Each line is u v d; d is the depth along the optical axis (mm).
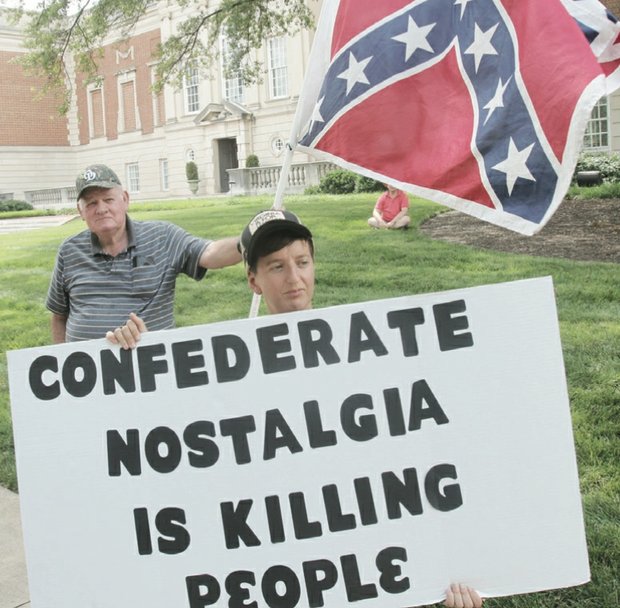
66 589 2316
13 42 41656
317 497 2322
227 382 2383
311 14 19094
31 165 42781
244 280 9125
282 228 2398
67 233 17031
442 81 2955
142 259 3318
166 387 2389
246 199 24078
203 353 2395
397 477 2314
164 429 2377
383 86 3043
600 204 13469
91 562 2324
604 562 3217
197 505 2338
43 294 9859
